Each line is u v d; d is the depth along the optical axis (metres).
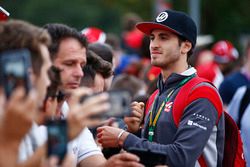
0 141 3.32
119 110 4.59
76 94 3.66
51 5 43.03
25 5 42.81
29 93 3.34
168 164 5.19
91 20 44.16
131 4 25.83
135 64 10.77
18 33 3.63
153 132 5.51
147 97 6.02
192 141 5.25
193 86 5.46
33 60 3.63
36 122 3.96
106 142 5.32
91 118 3.59
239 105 8.16
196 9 21.55
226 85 9.70
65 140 3.53
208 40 17.44
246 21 24.25
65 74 4.87
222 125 5.51
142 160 4.44
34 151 3.79
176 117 5.42
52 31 4.87
